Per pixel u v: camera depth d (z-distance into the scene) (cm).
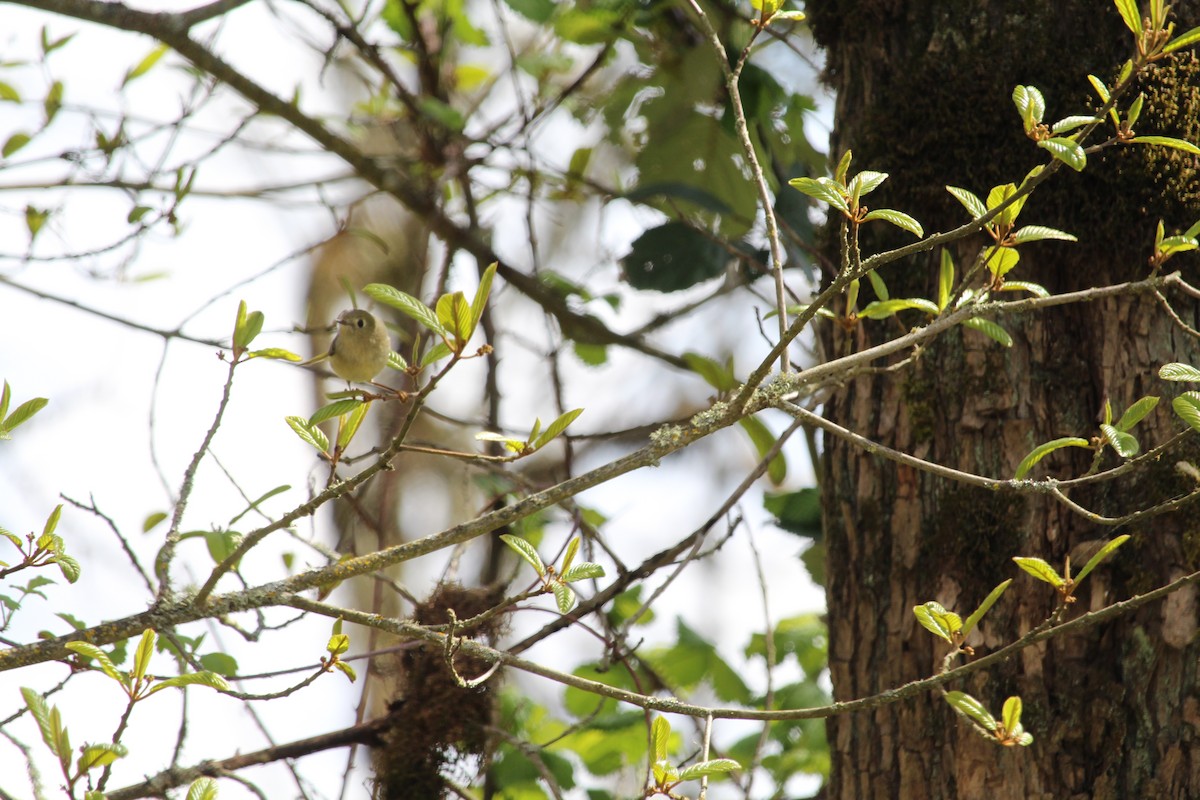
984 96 479
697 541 498
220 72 524
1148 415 473
